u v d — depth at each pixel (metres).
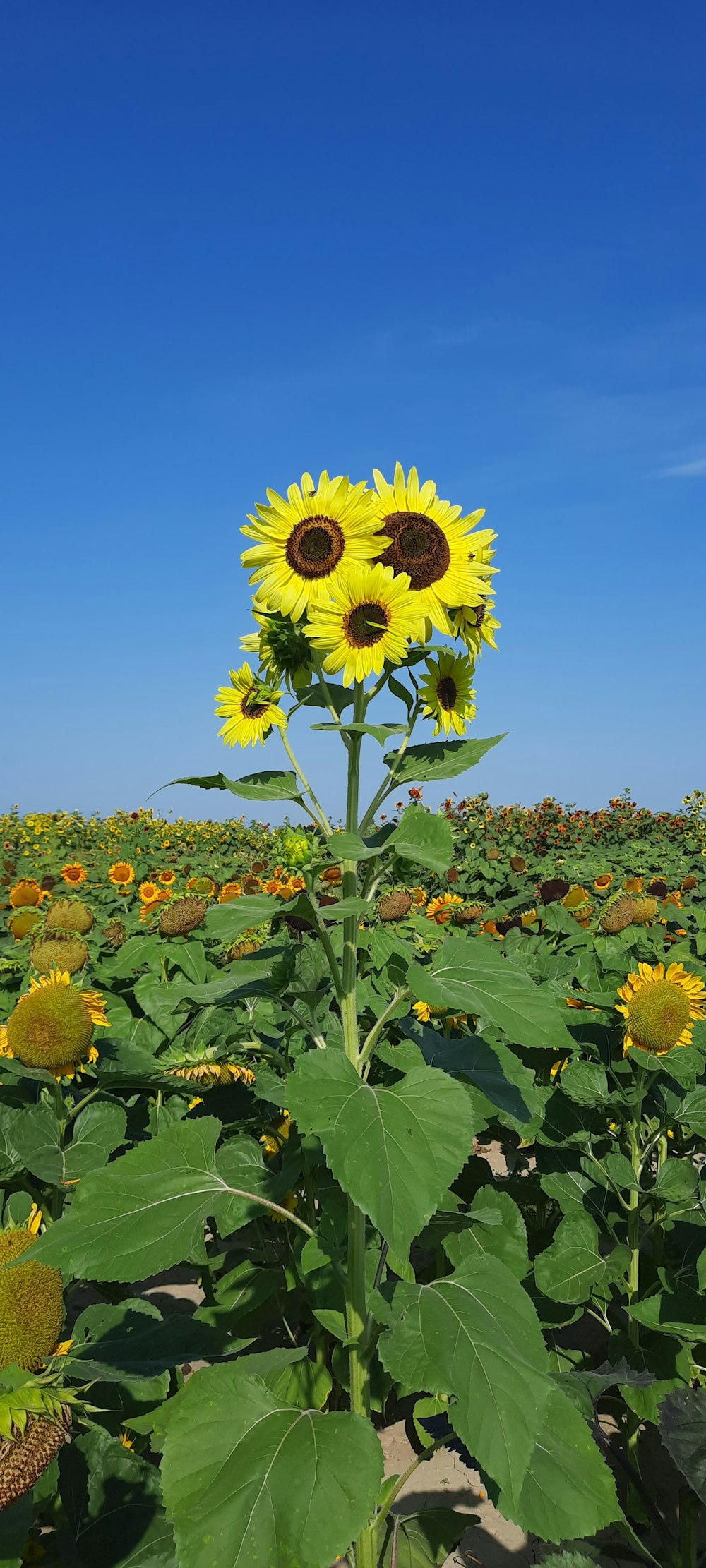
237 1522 0.65
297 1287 1.27
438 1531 1.03
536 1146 1.39
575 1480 0.76
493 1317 0.76
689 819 7.71
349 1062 0.78
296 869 0.82
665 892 3.18
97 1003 1.30
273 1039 1.57
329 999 1.37
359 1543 0.87
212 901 2.39
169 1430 0.73
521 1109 0.94
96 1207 0.82
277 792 0.86
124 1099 1.65
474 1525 1.09
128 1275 0.74
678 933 2.67
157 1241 0.78
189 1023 1.64
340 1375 1.14
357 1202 0.64
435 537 0.89
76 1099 1.40
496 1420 0.68
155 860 6.19
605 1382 0.97
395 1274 1.53
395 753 0.91
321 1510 0.65
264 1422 0.73
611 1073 1.34
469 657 0.93
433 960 0.91
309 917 0.82
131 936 2.13
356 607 0.85
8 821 9.36
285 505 0.88
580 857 6.38
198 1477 0.69
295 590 0.87
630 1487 1.11
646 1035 1.18
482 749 0.87
